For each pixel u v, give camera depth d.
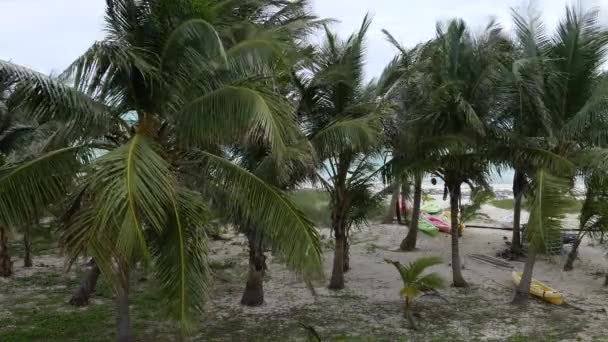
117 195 5.77
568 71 11.54
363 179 13.59
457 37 12.97
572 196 10.69
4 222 6.58
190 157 7.93
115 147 7.71
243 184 7.48
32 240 19.64
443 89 12.22
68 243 6.27
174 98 7.41
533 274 15.73
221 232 17.61
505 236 21.19
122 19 7.49
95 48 6.54
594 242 19.38
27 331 10.42
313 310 12.14
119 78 7.21
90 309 11.93
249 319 11.45
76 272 15.62
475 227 23.45
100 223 5.87
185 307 6.71
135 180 5.96
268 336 10.38
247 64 7.62
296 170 9.84
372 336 10.40
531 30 12.06
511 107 12.07
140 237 5.73
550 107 11.62
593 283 14.66
